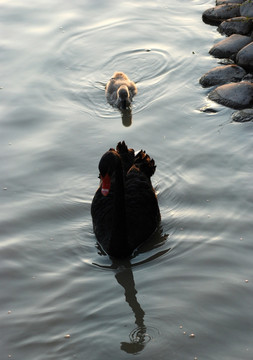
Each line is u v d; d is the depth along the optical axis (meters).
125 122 11.60
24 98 12.28
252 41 13.58
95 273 8.34
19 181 10.06
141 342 7.09
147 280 8.12
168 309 7.55
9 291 8.00
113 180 9.53
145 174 9.59
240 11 14.42
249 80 12.46
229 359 6.78
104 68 13.44
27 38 14.36
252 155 10.26
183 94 12.37
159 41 14.24
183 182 9.80
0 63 13.42
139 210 9.05
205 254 8.44
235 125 11.15
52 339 7.22
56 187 9.92
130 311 7.58
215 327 7.22
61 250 8.74
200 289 7.82
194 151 10.51
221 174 9.88
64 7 15.76
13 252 8.66
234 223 8.91
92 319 7.50
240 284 7.84
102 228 8.98
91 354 7.00
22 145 10.92
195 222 9.02
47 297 7.89
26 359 6.96
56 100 12.33
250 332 7.11
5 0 16.17
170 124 11.39
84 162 10.48
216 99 11.97
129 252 8.61
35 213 9.39
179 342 7.05
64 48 14.03
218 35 14.35
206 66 13.26
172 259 8.45
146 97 12.44
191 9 15.58
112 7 15.76
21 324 7.45
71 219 9.32
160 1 16.08
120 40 14.32
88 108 12.12
